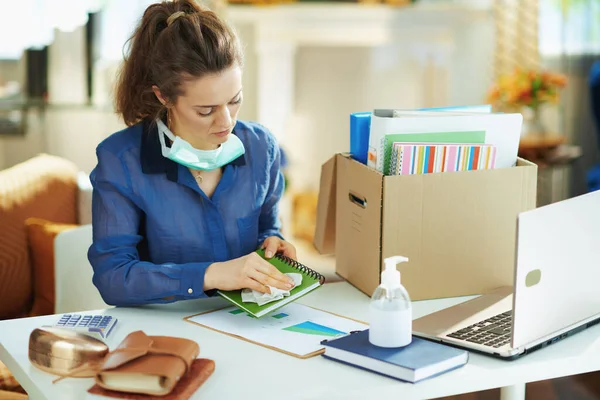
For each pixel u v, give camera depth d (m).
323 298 1.68
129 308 1.62
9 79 4.10
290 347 1.41
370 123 1.70
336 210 1.82
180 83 1.49
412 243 1.62
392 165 1.61
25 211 2.39
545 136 4.19
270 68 4.77
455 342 1.39
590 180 4.18
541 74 4.12
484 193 1.64
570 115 4.79
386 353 1.31
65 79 4.09
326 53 4.92
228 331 1.49
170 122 1.65
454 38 4.89
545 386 2.71
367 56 4.92
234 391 1.24
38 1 4.03
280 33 4.71
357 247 1.72
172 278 1.56
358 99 4.99
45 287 2.29
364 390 1.25
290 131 4.96
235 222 1.73
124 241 1.63
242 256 1.69
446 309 1.55
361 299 1.68
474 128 1.67
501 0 4.73
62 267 2.23
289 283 1.54
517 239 1.28
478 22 4.88
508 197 1.66
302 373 1.31
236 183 1.73
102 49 4.17
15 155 4.18
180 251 1.69
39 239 2.29
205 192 1.70
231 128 1.57
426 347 1.33
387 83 4.96
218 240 1.71
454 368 1.31
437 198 1.62
